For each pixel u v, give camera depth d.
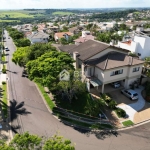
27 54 39.09
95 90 35.28
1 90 37.00
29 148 14.47
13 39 106.31
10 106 31.05
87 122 27.47
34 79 29.16
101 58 35.44
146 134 24.89
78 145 22.69
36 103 32.22
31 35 95.12
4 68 50.06
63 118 28.16
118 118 28.17
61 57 32.16
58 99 32.91
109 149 22.12
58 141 14.55
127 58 35.59
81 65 36.38
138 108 30.64
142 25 136.00
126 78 35.69
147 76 39.12
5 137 23.64
